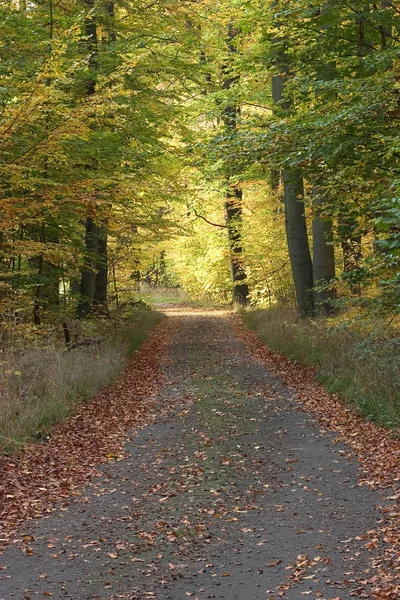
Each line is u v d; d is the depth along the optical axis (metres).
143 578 5.15
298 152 10.59
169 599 4.81
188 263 41.47
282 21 13.70
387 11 12.13
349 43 12.79
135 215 18.38
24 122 10.25
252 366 15.66
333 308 17.81
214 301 39.66
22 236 16.39
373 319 9.99
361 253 16.33
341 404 10.72
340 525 6.08
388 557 5.31
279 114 14.25
